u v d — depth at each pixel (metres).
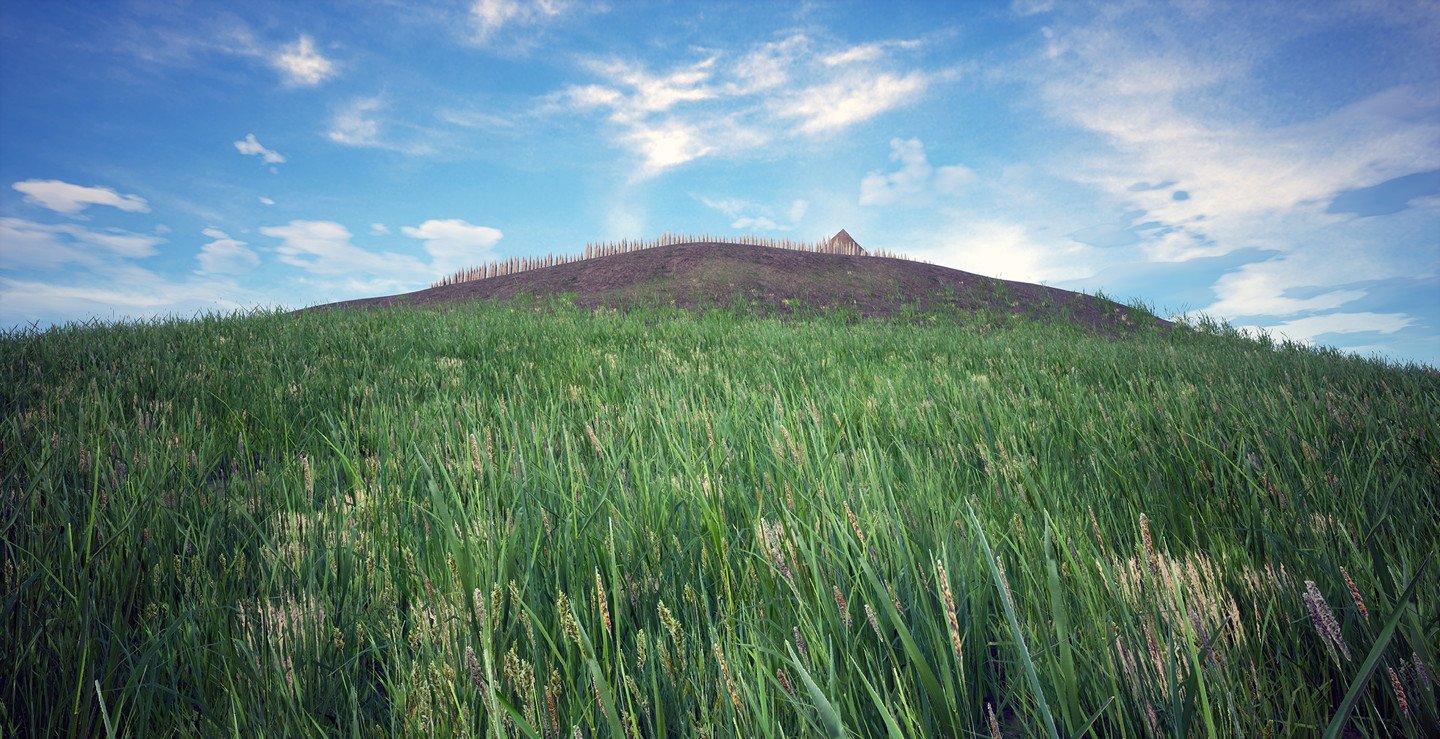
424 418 3.07
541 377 4.44
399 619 1.36
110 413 3.17
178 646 1.28
